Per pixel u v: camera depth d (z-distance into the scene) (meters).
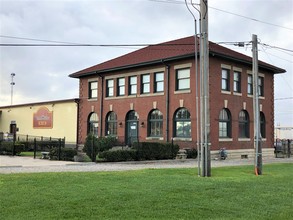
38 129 43.47
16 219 7.50
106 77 35.84
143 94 32.25
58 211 8.25
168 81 30.31
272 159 31.23
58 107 41.22
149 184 12.45
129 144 31.77
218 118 28.77
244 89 31.47
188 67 29.03
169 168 18.62
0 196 9.68
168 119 30.09
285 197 11.05
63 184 11.91
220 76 29.22
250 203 10.03
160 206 9.14
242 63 31.14
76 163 21.69
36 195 9.91
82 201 9.32
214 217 8.39
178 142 29.23
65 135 39.97
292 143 43.72
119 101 34.34
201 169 15.98
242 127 31.34
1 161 22.83
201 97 16.06
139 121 32.44
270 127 34.16
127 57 36.78
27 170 16.94
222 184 13.07
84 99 38.03
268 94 34.22
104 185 11.96
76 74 38.25
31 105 44.62
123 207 8.88
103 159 23.47
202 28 16.16
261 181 14.30
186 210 8.90
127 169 18.16
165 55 30.78
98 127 36.16
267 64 33.56
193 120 28.31
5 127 48.22
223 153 28.44
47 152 25.30
